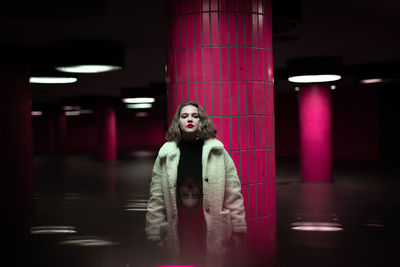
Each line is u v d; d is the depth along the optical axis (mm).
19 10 6547
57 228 5742
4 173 8867
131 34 9008
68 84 17344
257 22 5000
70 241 4660
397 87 21344
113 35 9062
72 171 17594
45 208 7988
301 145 13156
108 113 23688
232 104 4875
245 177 4910
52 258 3936
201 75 4898
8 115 9039
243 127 4906
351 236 4734
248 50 4934
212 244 3957
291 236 4535
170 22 5141
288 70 12750
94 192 10578
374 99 22000
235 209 3361
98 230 5398
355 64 14008
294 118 25000
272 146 5180
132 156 28156
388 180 12758
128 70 14258
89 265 3646
